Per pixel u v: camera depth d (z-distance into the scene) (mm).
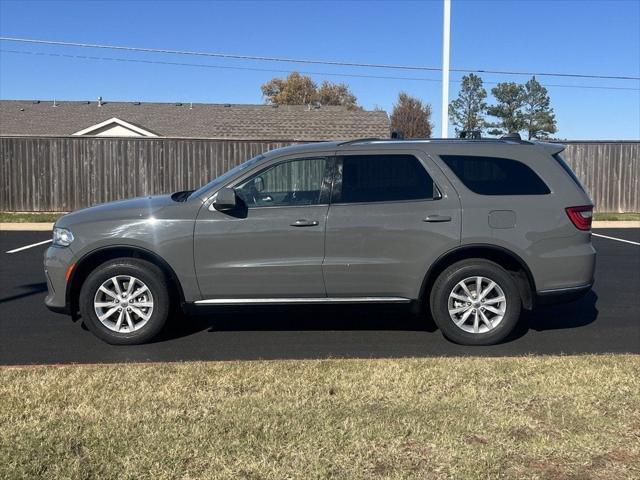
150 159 20266
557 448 3699
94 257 6098
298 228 5953
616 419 4105
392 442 3764
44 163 20094
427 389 4621
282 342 6242
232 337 6422
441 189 6023
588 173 20812
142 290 6098
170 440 3764
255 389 4629
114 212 6098
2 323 6984
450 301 6078
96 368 5156
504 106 54438
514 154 6148
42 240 14391
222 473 3414
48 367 5211
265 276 6000
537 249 6000
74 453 3615
